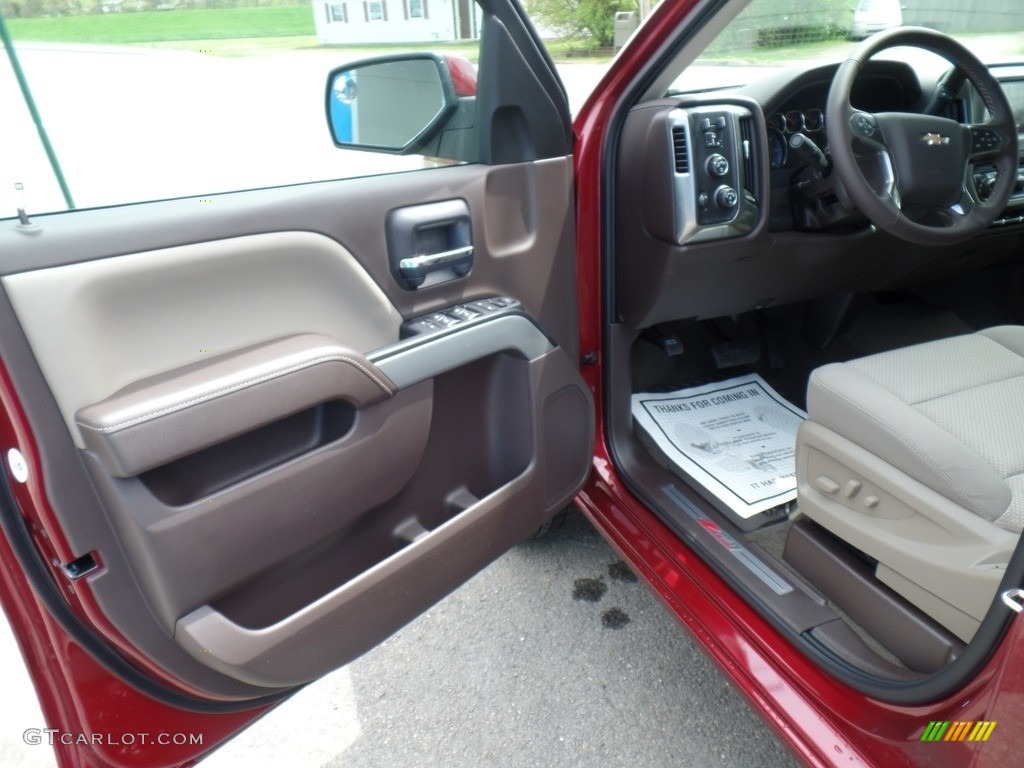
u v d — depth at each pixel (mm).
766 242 1449
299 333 962
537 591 1661
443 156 1291
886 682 940
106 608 750
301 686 961
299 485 907
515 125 1195
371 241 1031
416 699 1410
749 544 1338
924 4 1625
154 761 880
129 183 895
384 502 1063
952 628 1005
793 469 1678
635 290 1480
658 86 1351
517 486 1217
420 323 1102
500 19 1097
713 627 1200
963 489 967
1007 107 1373
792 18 1493
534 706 1384
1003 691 697
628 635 1535
